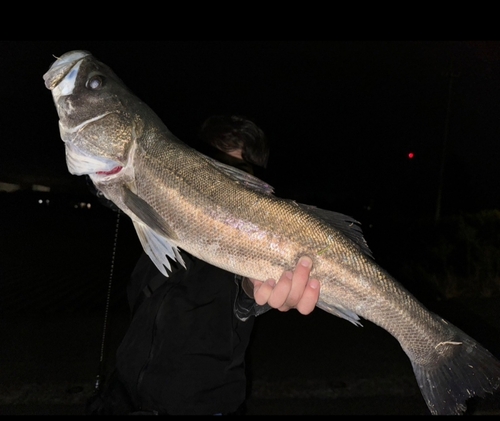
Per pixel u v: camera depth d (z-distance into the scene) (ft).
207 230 1.53
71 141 1.54
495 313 4.57
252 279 1.59
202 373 1.55
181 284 1.64
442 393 1.70
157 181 1.53
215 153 1.90
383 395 3.18
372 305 1.64
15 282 7.27
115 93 1.56
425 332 1.69
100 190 1.60
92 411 1.62
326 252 1.58
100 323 4.53
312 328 4.57
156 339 1.58
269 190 1.62
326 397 3.14
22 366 3.41
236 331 1.62
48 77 1.54
